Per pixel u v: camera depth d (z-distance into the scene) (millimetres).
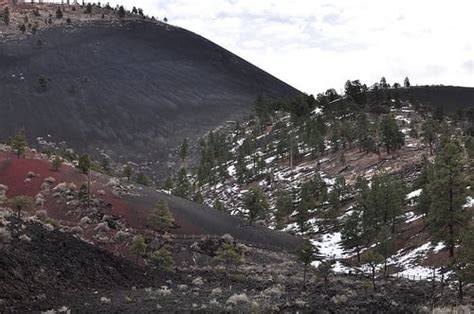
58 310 29594
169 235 72438
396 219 80438
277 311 35688
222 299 40594
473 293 46438
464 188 56938
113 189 82125
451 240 56062
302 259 55969
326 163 138500
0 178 76250
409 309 37438
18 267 34562
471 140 105562
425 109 183500
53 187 77125
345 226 77812
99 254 47625
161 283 48188
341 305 39312
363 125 145875
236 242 77312
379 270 69000
